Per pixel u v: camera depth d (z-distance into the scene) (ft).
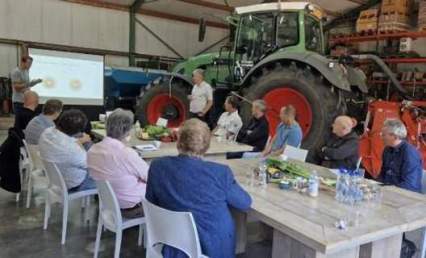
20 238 9.18
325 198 6.50
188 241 5.49
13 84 16.75
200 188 5.55
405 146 8.51
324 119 14.75
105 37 29.12
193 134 5.75
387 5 24.07
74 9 27.50
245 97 16.52
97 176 7.76
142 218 7.74
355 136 10.27
